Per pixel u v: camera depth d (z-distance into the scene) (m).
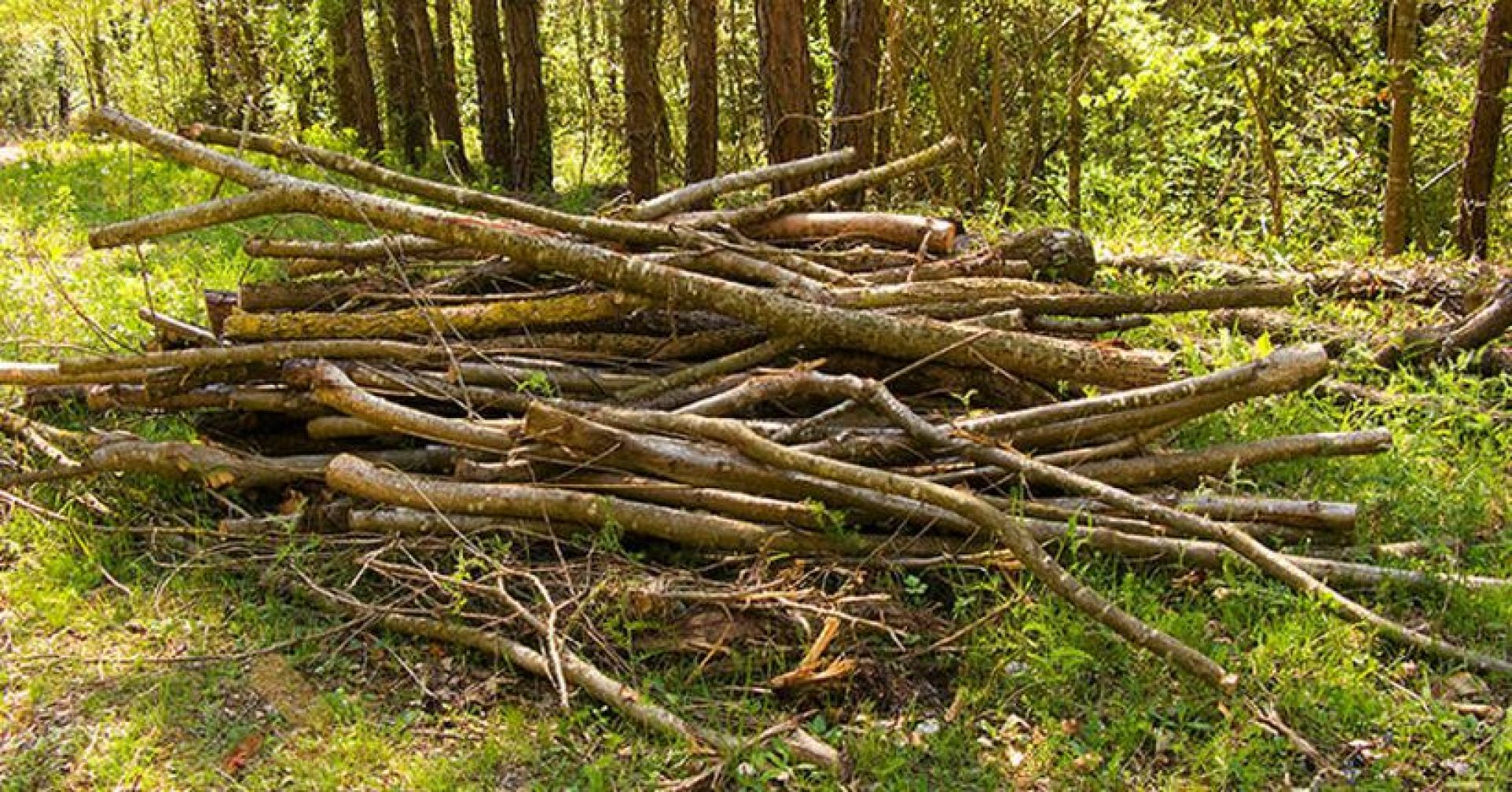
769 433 4.33
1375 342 6.21
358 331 4.64
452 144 17.81
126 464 4.55
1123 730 3.49
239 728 3.52
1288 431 5.29
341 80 20.39
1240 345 5.73
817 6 15.86
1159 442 5.05
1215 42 9.95
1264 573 4.11
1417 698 3.66
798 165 5.77
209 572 4.28
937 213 9.92
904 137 11.62
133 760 3.37
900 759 3.35
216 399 4.68
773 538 4.06
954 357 4.70
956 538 4.17
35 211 9.87
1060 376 4.69
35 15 17.70
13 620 4.02
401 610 3.99
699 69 12.73
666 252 5.06
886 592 4.03
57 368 4.66
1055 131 15.08
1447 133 11.59
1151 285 7.39
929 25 11.56
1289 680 3.68
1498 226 11.27
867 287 5.05
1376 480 4.77
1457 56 11.84
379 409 4.28
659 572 4.04
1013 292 5.15
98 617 4.04
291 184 4.59
